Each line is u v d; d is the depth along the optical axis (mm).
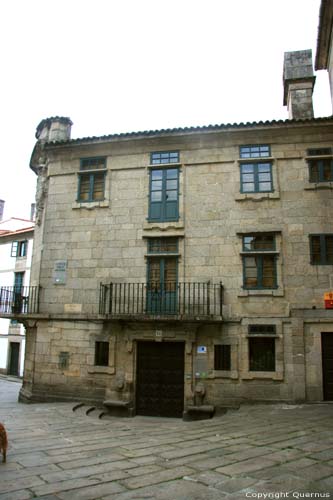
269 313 12445
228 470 5551
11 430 8719
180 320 12164
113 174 14516
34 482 5090
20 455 6469
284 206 13039
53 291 14211
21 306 14656
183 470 5586
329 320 12070
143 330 13008
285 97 15664
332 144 13125
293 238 12781
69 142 14773
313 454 6312
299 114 14258
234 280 12867
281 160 13383
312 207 12883
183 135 13930
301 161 13234
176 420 11883
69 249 14375
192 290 13062
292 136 13422
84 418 10695
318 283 12375
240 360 12344
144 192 14117
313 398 11766
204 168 13844
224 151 13805
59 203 14820
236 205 13352
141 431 8891
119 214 14172
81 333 13648
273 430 8344
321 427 8484
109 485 4977
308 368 11961
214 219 13406
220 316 12156
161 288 13273
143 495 4621
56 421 10070
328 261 12477
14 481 5125
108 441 7660
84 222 14438
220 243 13203
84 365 13398
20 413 11172
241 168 13594
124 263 13797
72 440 7750
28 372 14320
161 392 12789
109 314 12633
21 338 28562
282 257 12711
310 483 4965
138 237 13836
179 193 13781
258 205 13203
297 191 13062
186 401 12344
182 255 13312
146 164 14297
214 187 13633
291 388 11898
